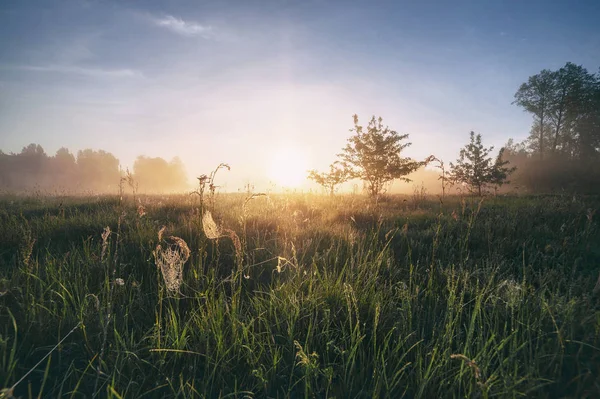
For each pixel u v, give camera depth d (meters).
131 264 3.93
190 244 4.62
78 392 2.10
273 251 4.63
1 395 1.66
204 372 2.34
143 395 2.15
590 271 4.30
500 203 11.41
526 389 2.12
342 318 2.99
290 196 11.51
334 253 4.58
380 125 18.67
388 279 3.93
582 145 54.03
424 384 2.03
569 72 52.94
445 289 3.58
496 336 2.71
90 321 2.79
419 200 12.00
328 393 2.22
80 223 6.29
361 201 11.60
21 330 2.65
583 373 2.28
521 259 4.82
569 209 8.14
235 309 2.84
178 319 2.86
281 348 2.58
